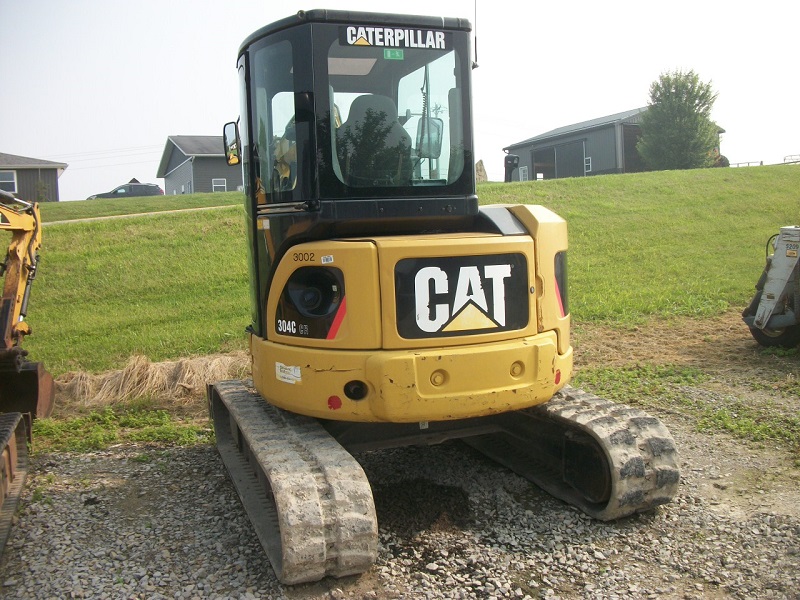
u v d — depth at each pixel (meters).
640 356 9.04
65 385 8.08
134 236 16.59
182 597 3.80
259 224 4.48
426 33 4.34
